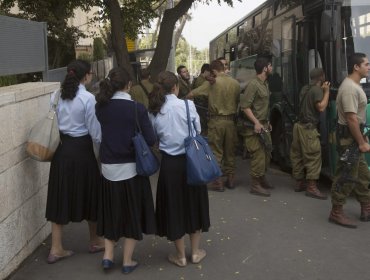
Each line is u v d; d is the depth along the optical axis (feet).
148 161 14.46
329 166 23.94
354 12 22.71
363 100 18.45
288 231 18.94
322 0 23.07
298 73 27.37
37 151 15.37
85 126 15.72
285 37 30.01
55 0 44.62
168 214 15.14
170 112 14.93
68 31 44.16
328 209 21.76
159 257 16.55
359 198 19.95
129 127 14.61
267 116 24.20
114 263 16.03
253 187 24.48
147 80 28.09
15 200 15.34
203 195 15.44
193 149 14.64
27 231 16.35
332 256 16.47
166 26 41.42
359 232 18.78
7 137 14.78
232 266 15.74
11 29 18.58
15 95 15.35
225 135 24.93
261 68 23.68
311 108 23.35
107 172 14.82
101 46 77.77
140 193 14.98
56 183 15.71
